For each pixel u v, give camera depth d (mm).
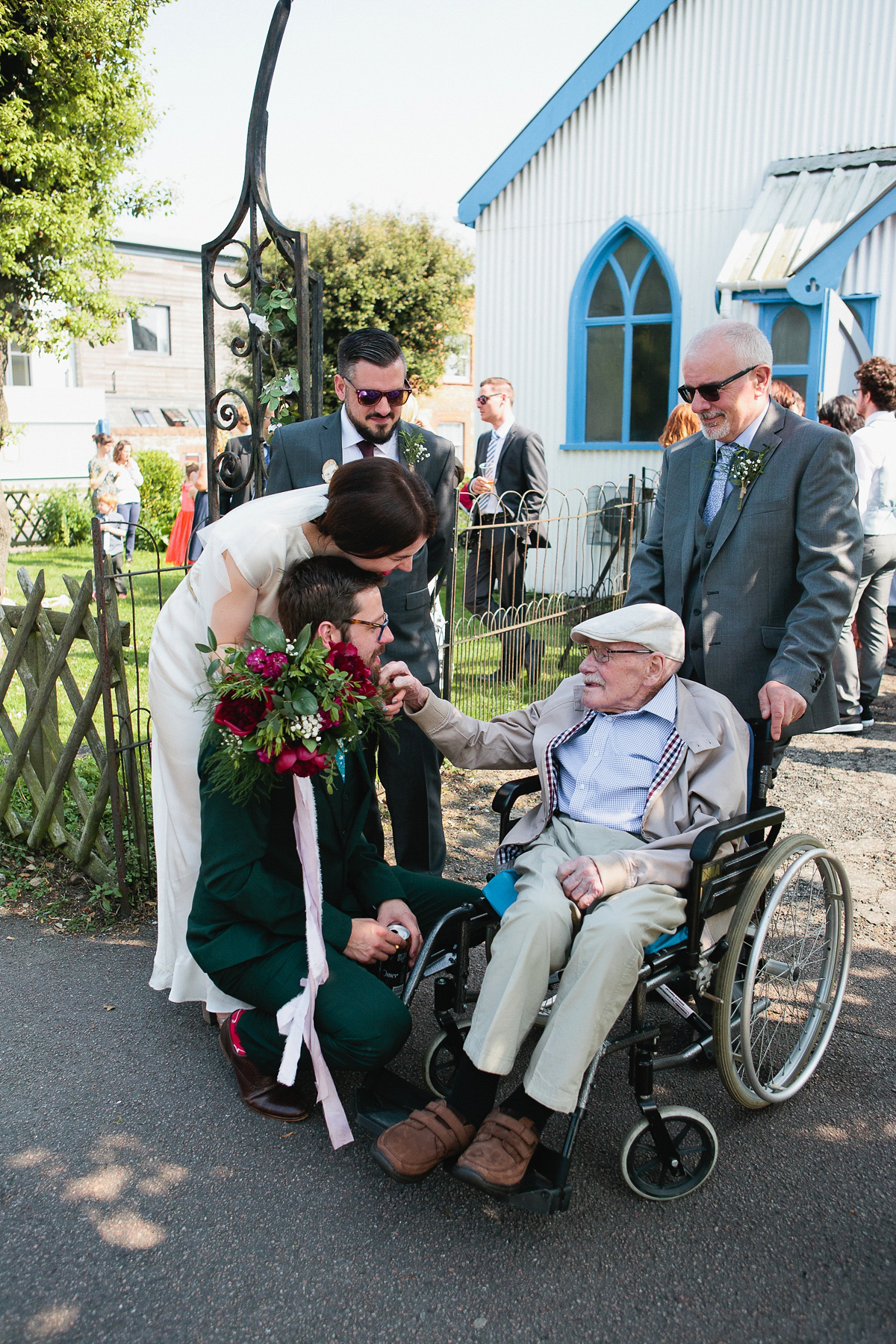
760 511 3035
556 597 6816
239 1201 2395
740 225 9242
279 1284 2154
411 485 2469
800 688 2811
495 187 10117
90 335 10945
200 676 2852
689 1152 2488
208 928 2676
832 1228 2330
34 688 4172
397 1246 2262
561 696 2998
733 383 2994
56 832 4090
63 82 9242
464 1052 2344
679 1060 2490
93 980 3385
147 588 9789
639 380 9977
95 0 8992
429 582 3779
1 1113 2695
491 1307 2100
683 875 2506
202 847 2631
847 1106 2777
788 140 8992
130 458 12984
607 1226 2330
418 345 21172
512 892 2678
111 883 3869
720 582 3119
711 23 9039
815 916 3793
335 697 2346
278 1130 2664
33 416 18875
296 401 3920
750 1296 2133
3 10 8680
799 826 4758
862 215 7758
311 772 2330
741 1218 2359
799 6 8727
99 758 3818
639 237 9648
